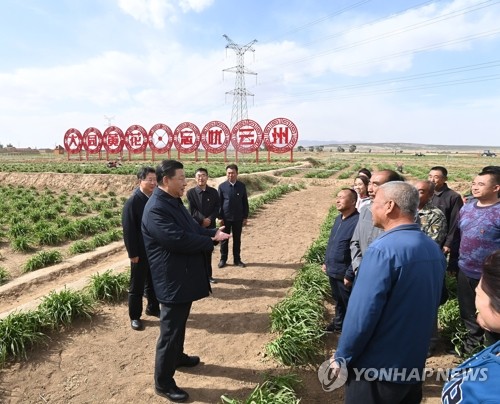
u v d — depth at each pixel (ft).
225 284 23.54
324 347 15.93
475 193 13.37
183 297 12.17
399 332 7.52
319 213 50.34
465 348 14.47
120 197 70.85
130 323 18.26
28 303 19.65
